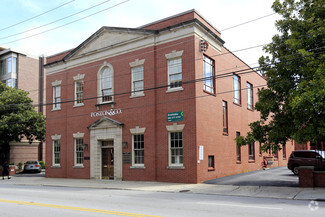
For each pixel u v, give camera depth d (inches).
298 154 936.9
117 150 902.4
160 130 829.2
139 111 869.8
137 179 852.6
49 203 484.1
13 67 1660.9
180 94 805.2
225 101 968.9
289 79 646.5
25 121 1339.8
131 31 905.5
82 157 1011.9
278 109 663.1
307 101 547.2
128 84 904.3
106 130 934.4
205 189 668.7
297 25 637.3
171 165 802.8
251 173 1000.2
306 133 593.3
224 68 970.1
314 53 603.5
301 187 649.6
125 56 920.3
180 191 649.0
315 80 554.6
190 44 800.9
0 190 708.7
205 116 824.9
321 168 887.1
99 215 375.9
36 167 1457.9
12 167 1338.6
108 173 939.3
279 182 752.3
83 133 999.6
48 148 1121.4
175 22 841.5
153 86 850.1
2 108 1318.9
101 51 979.9
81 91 1034.1
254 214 376.2
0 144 1354.6
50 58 1155.3
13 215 387.9
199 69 808.9
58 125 1088.8
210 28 889.5
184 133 789.2
